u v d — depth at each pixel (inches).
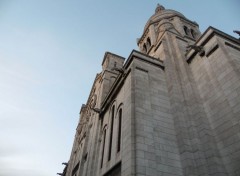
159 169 503.8
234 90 531.5
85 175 856.3
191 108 643.5
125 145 567.2
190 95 670.5
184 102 661.3
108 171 674.2
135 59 789.9
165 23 1092.5
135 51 817.5
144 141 542.3
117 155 649.6
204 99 639.1
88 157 927.0
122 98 796.0
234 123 502.6
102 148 843.4
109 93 981.2
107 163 713.0
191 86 689.0
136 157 500.1
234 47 669.9
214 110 582.9
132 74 729.0
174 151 562.6
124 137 594.9
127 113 640.4
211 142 531.5
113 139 746.2
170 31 996.6
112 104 912.3
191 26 1456.7
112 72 1349.7
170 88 724.0
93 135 984.3
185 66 766.5
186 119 620.1
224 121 535.8
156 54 960.9
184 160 533.3
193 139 562.9
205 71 676.7
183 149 551.8
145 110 626.5
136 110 609.0
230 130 507.5
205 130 556.7
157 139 567.8
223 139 519.5
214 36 679.1
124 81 810.8
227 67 581.6
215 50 657.0
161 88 738.8
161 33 1058.7
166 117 645.3
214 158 494.9
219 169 476.1
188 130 596.4
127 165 510.0
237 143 476.4
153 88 721.6
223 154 503.5
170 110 675.4
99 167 781.3
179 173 518.3
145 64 795.4
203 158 516.4
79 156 1237.7
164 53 866.8
